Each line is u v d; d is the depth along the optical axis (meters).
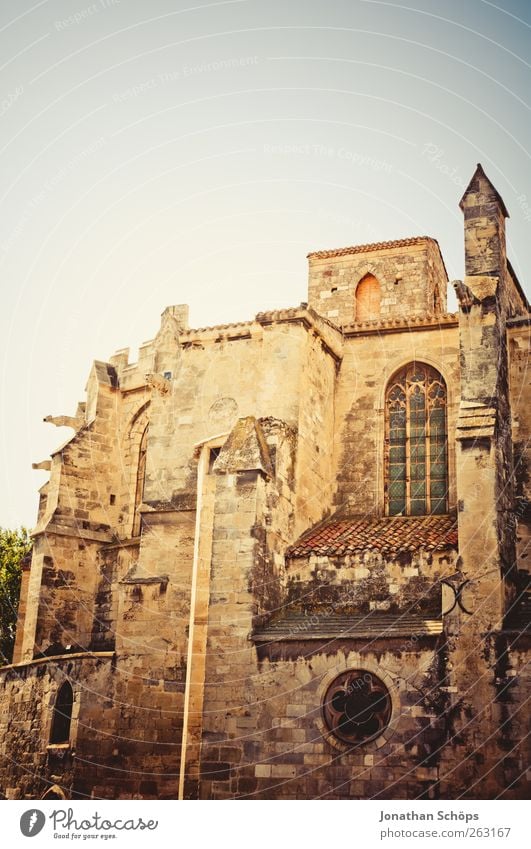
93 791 36.94
